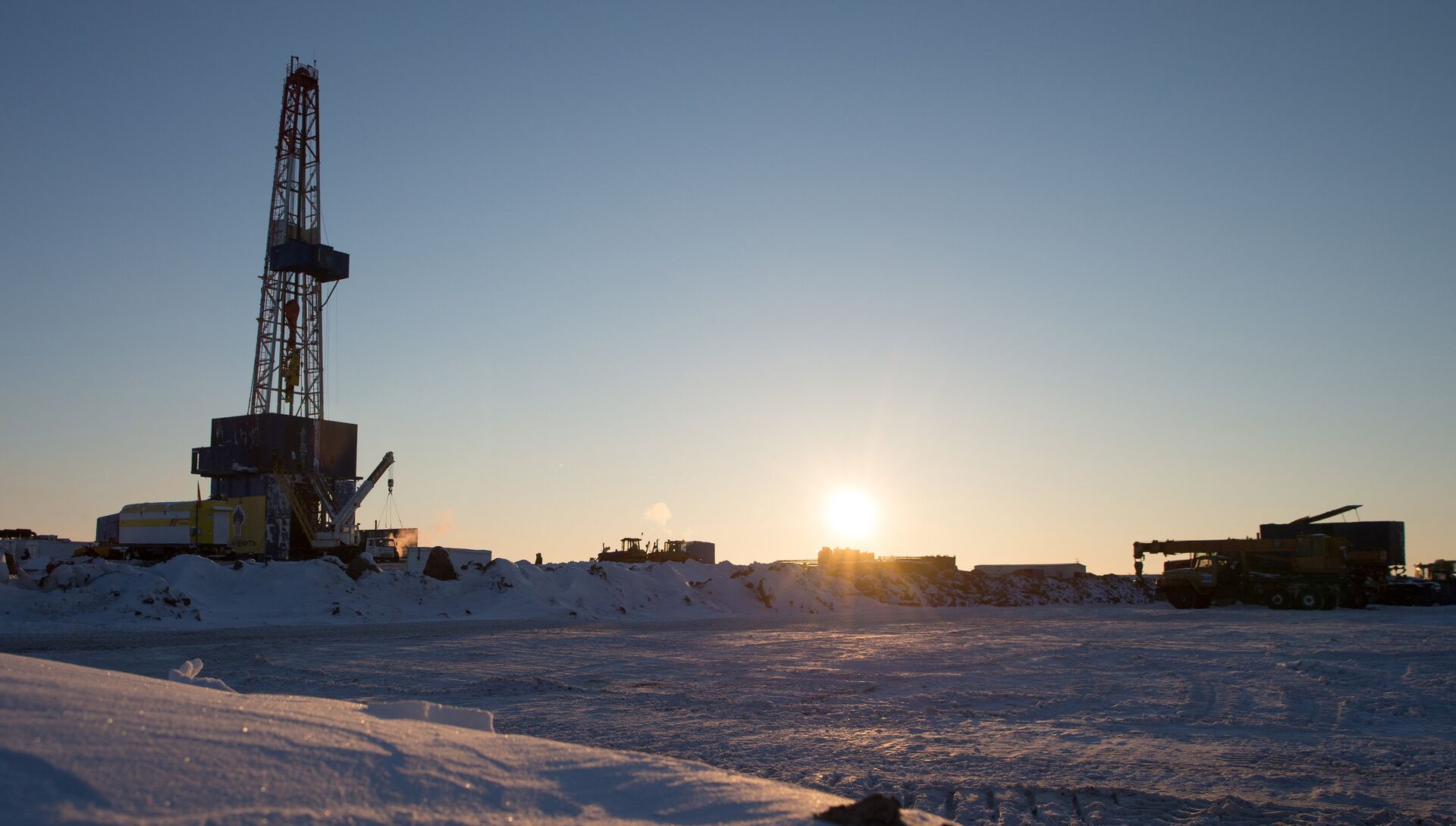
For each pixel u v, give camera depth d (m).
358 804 4.24
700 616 51.78
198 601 40.94
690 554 85.00
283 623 39.31
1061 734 15.59
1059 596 72.38
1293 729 16.25
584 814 4.64
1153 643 31.55
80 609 37.28
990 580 75.94
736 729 15.77
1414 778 12.70
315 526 71.00
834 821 4.67
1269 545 56.59
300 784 4.31
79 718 4.61
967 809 10.92
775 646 31.02
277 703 6.04
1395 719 17.25
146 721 4.77
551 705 18.11
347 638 31.91
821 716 17.23
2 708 4.62
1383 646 29.59
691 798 4.98
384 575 47.53
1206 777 12.65
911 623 44.69
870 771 12.71
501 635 34.25
